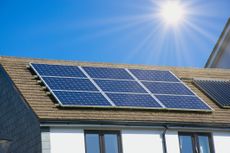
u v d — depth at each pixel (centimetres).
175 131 2294
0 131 2464
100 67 2655
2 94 2473
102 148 2155
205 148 2334
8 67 2478
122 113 2269
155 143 2247
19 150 2250
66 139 2100
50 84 2344
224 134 2380
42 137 2059
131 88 2477
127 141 2205
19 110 2273
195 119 2367
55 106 2197
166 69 2883
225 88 2786
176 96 2502
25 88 2309
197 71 2961
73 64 2670
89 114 2198
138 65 2820
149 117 2288
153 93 2480
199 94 2678
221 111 2509
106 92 2383
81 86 2384
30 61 2581
